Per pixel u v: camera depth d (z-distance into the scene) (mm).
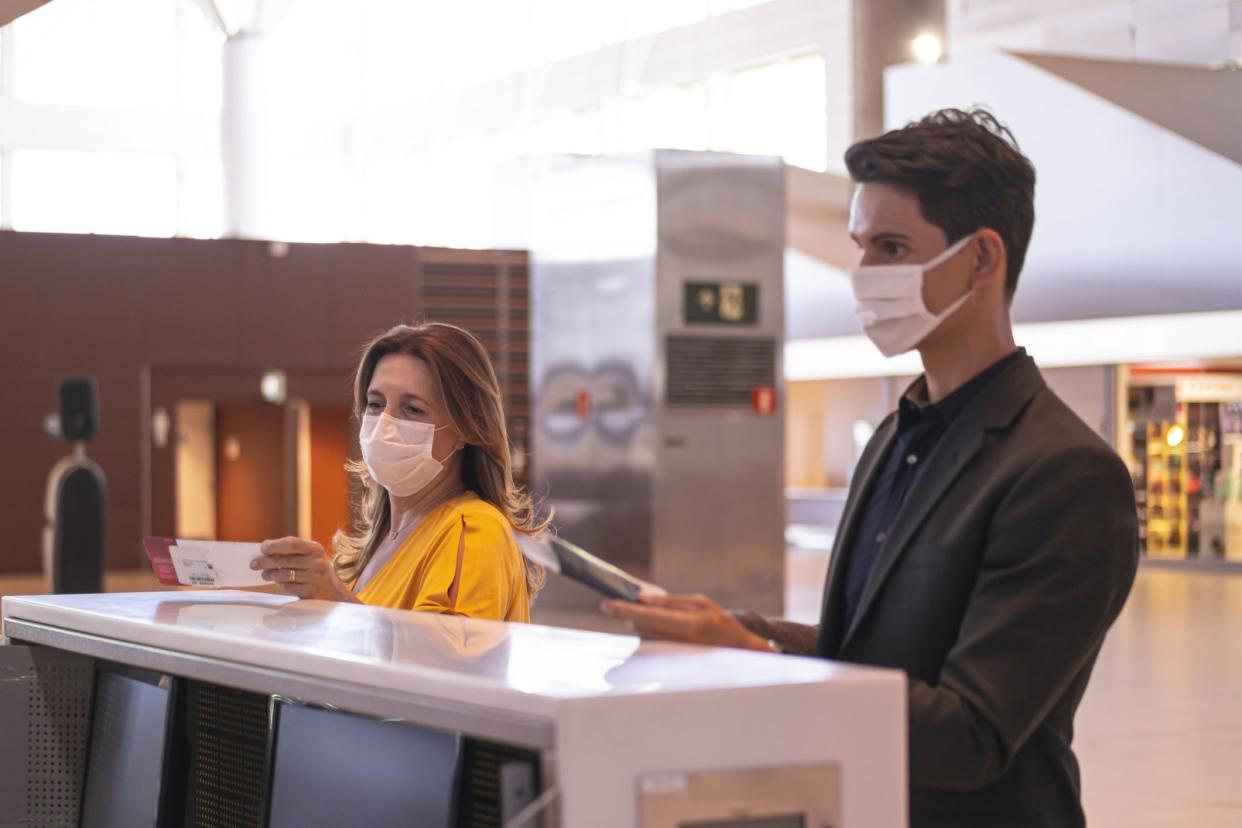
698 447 11531
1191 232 15328
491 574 2734
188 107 27062
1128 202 15789
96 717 2512
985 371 2012
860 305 2057
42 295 17328
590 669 1528
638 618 1719
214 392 17766
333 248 17859
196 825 2314
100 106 26562
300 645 1771
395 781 1740
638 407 11586
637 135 25734
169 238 17594
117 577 17109
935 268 1998
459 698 1483
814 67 23391
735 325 11625
